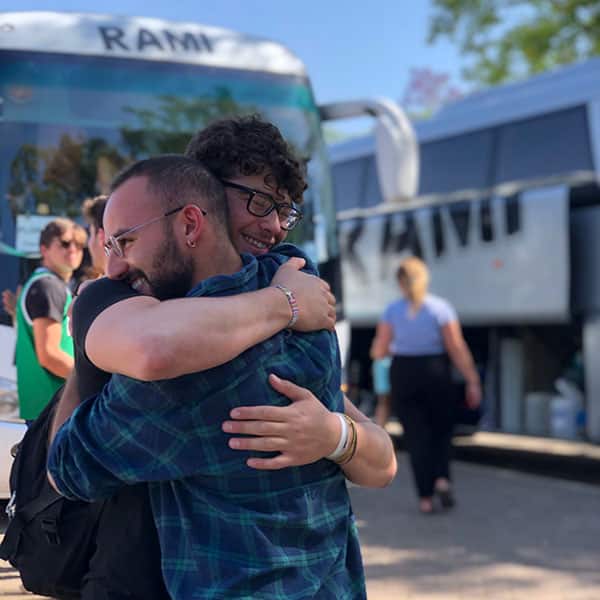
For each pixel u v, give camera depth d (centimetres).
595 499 748
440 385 661
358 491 775
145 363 154
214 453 164
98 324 165
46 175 490
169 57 545
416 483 682
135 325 158
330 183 614
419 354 661
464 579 521
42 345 376
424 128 1051
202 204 173
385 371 860
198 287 168
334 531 180
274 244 193
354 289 992
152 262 172
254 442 165
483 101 1004
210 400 163
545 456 967
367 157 1112
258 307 166
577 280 785
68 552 185
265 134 185
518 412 846
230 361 164
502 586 508
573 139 890
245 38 585
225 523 164
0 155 482
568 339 819
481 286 845
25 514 188
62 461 171
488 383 876
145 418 164
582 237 787
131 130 520
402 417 680
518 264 815
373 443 186
